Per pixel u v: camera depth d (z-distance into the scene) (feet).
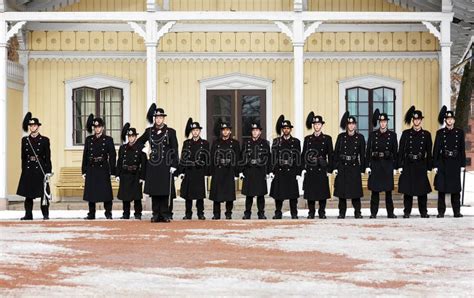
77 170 83.66
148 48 76.13
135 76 84.58
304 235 51.31
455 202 65.98
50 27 84.43
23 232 53.47
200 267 38.40
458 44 95.30
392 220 62.23
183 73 84.38
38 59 84.48
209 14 76.13
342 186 65.57
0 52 76.18
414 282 34.55
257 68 84.33
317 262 39.93
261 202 66.13
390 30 84.43
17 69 82.43
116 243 47.29
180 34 84.28
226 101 84.53
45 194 64.80
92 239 49.32
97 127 65.77
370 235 51.29
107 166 65.72
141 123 84.58
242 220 63.31
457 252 43.45
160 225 58.29
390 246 45.80
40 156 64.80
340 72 84.53
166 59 84.28
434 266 38.78
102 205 80.69
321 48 84.43
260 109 84.48
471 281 34.81
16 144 82.53
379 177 65.46
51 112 84.53
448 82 77.30
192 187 65.00
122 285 33.88
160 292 32.37
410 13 76.59
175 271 37.32
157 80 84.12
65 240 48.83
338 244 46.70
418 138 65.05
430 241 48.11
